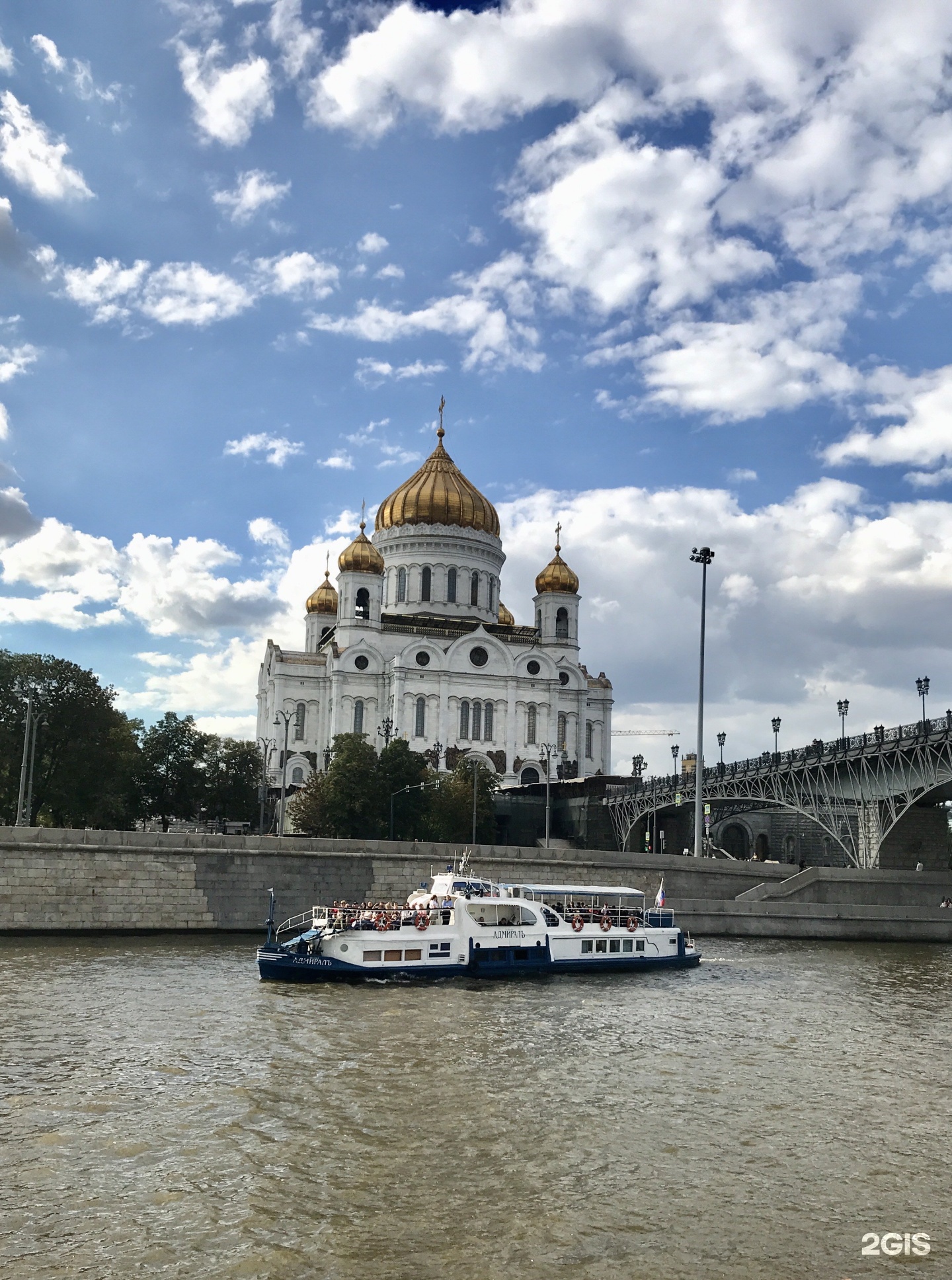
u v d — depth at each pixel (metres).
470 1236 20.75
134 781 104.94
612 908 61.31
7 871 58.91
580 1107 29.19
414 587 156.00
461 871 62.25
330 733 143.00
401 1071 32.28
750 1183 24.02
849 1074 34.00
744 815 135.50
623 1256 20.17
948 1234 21.59
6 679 86.56
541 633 159.00
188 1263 19.39
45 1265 19.23
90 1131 26.06
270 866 64.06
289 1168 23.94
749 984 51.03
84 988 43.50
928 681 80.38
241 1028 37.16
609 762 159.75
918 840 82.38
